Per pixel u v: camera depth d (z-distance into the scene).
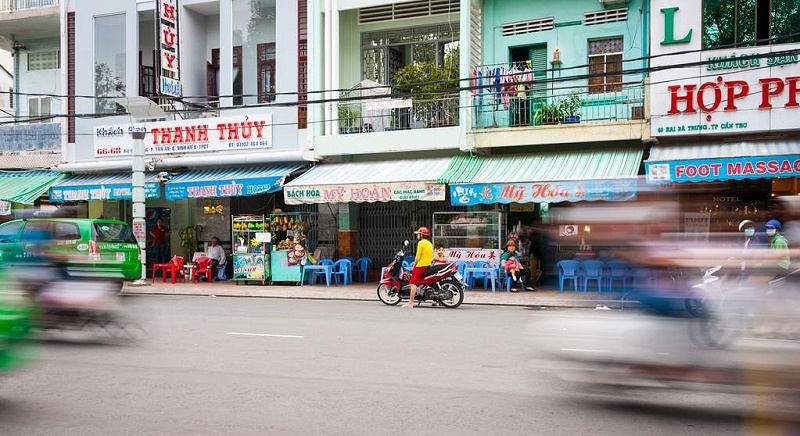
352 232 21.02
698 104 15.95
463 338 10.35
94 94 22.69
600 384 6.38
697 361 6.12
